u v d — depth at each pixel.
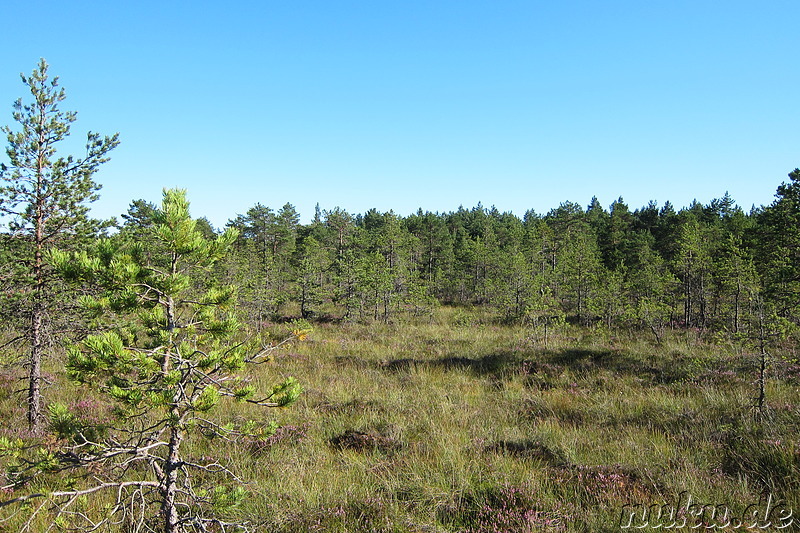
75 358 3.64
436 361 16.27
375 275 27.27
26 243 8.95
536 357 16.03
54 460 3.63
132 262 3.95
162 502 3.98
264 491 6.12
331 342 20.73
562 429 9.12
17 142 8.83
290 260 44.19
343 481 6.68
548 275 29.53
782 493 5.90
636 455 7.52
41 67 9.06
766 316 9.76
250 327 21.23
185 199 4.12
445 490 6.29
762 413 8.73
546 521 5.44
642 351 16.22
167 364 3.94
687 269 24.02
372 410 10.33
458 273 41.59
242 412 9.72
